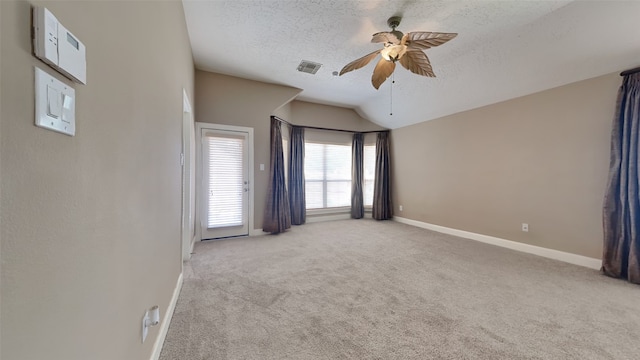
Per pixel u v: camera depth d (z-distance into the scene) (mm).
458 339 1554
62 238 575
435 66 3449
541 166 3230
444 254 3232
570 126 2963
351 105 5520
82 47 622
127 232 965
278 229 4289
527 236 3359
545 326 1689
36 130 488
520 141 3445
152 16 1296
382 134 5676
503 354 1427
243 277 2488
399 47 2193
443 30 2635
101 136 757
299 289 2230
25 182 465
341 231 4512
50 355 528
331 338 1559
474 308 1917
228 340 1531
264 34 2811
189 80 2920
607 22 2244
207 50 3180
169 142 1745
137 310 1077
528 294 2143
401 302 2006
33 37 470
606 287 2277
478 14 2387
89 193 690
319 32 2758
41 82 492
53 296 543
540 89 3209
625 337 1573
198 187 3764
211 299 2039
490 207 3805
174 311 1850
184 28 2453
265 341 1526
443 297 2088
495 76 3318
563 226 3020
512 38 2730
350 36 2832
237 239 3914
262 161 4270
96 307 724
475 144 4027
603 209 2600
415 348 1473
